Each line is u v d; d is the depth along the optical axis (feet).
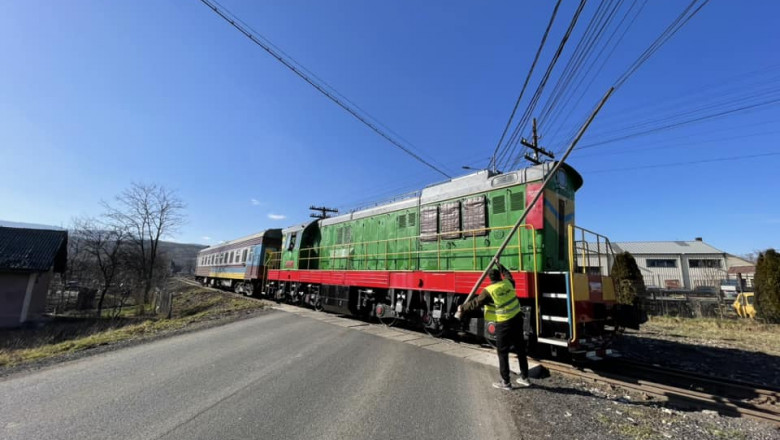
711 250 125.39
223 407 15.66
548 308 24.41
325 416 14.70
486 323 25.39
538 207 25.76
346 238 47.73
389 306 36.58
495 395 17.51
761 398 18.81
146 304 99.50
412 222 37.09
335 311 44.70
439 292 31.07
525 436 13.23
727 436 13.82
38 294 77.00
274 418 14.49
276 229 76.59
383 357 24.27
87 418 14.73
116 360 24.73
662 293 82.33
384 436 13.00
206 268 120.26
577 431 13.75
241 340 30.30
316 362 23.06
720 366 26.94
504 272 21.30
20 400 17.07
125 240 102.22
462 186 32.50
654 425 14.67
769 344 35.40
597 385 19.75
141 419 14.53
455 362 23.17
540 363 23.39
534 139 52.90
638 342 36.40
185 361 23.76
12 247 71.72
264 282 72.13
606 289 25.45
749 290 76.89
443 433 13.29
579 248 28.27
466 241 30.96
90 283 115.44
